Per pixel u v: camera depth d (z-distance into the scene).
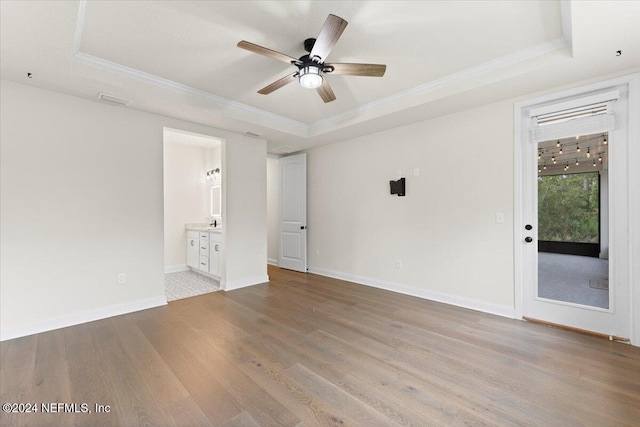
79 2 1.65
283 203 5.66
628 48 2.07
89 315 2.90
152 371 1.98
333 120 4.05
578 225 2.68
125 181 3.15
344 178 4.67
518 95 2.89
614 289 2.48
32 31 1.88
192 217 5.82
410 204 3.83
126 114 3.16
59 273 2.75
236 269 4.20
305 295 3.82
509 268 3.01
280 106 3.65
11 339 2.48
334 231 4.84
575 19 1.78
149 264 3.32
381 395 1.74
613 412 1.59
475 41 2.29
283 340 2.47
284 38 2.24
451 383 1.85
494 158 3.09
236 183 4.20
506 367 2.04
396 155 3.97
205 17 1.98
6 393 1.74
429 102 3.06
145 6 1.86
